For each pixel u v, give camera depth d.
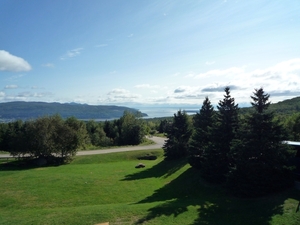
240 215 15.23
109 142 72.62
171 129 39.06
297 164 19.95
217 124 23.55
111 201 21.83
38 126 42.19
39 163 41.97
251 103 19.20
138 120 74.75
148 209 16.75
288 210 15.16
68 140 44.19
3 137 61.09
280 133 17.88
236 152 18.75
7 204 20.89
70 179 28.39
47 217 16.22
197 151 28.28
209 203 17.56
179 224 14.46
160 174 32.25
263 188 17.44
